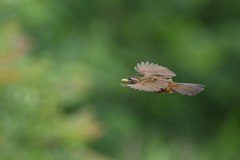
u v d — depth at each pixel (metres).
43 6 14.77
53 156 8.03
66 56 15.56
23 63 8.40
